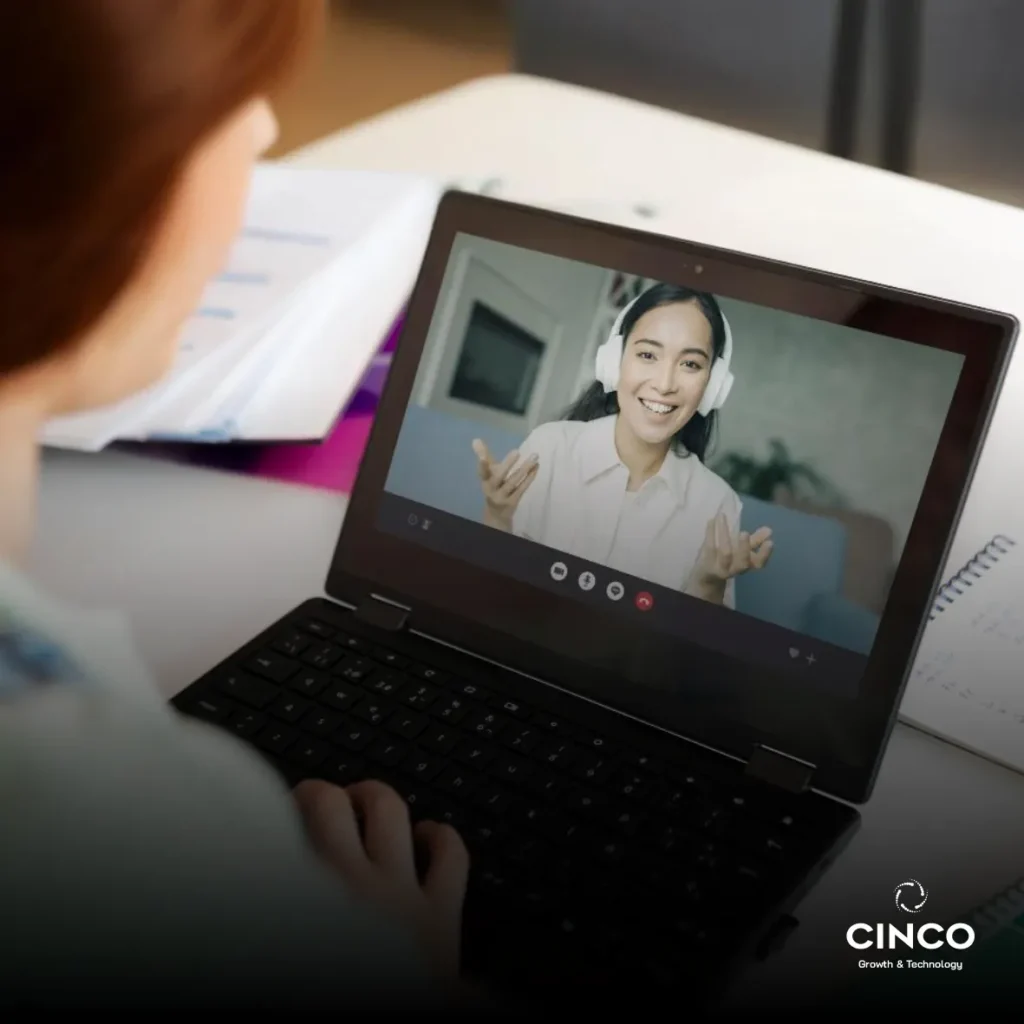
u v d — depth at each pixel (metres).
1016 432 0.83
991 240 1.05
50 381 0.38
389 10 3.26
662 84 1.88
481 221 0.69
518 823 0.56
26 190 0.31
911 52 1.78
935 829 0.58
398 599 0.68
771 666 0.60
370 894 0.47
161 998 0.31
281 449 0.82
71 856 0.29
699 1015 0.48
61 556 0.73
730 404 0.63
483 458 0.68
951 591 0.70
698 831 0.55
